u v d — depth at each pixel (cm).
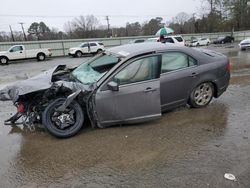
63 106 464
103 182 346
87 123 532
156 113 509
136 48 537
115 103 484
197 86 578
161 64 522
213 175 348
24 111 502
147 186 332
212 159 387
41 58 2989
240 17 6731
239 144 429
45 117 472
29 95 484
